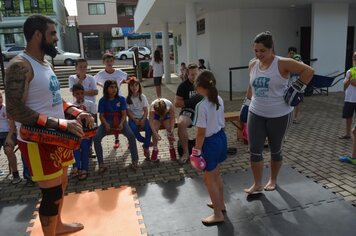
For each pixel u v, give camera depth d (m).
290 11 11.48
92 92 5.30
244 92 11.49
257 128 3.56
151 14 11.93
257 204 3.60
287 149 5.34
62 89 15.29
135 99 5.11
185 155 4.95
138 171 4.76
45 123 2.40
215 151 3.11
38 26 2.48
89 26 38.00
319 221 3.24
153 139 4.95
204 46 12.66
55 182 2.67
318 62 10.80
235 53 11.49
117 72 5.90
